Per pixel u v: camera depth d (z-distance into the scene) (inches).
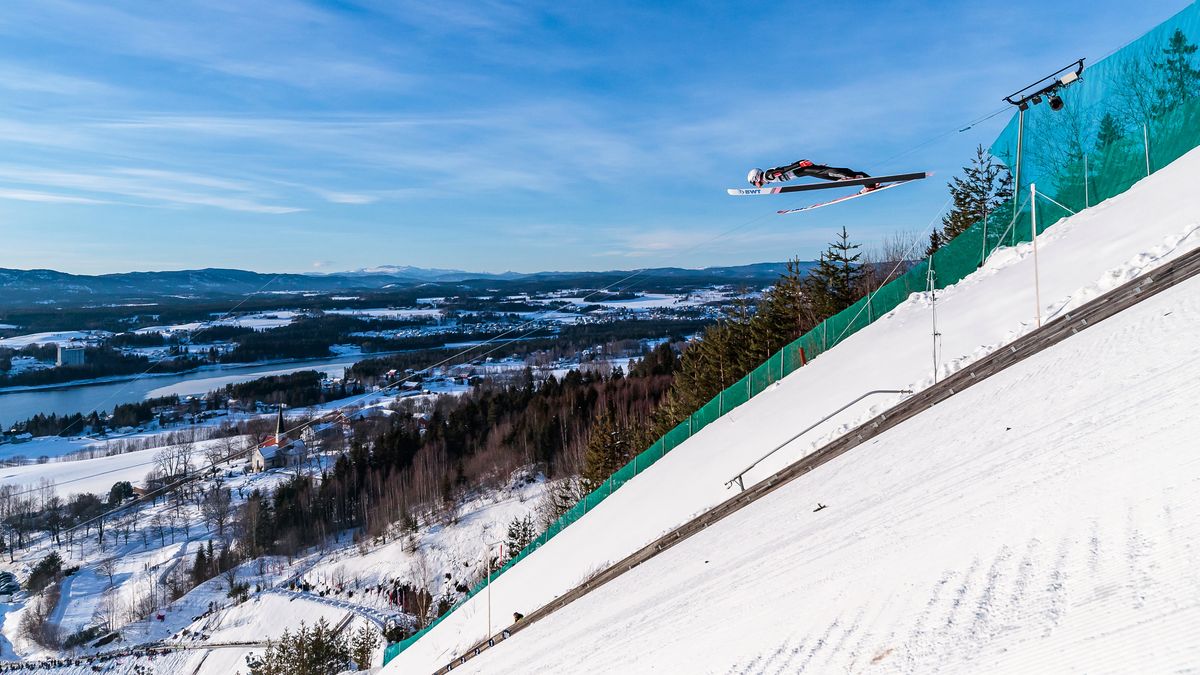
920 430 539.5
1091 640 179.5
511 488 2768.2
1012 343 580.4
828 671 239.9
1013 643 197.6
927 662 210.8
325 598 2319.1
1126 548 218.7
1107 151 824.3
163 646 2214.6
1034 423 405.4
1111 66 805.9
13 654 2300.7
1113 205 791.7
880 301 1097.4
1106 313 525.7
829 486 535.8
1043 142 909.2
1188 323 416.8
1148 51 766.5
